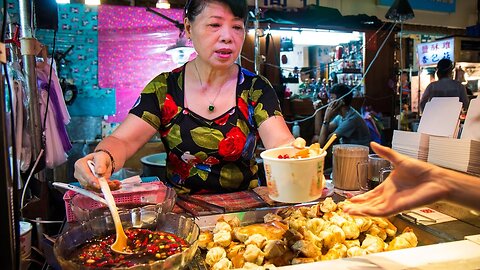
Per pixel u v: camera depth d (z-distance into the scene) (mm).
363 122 4082
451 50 6000
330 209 1243
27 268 1641
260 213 1334
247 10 1419
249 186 1609
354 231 1137
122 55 3922
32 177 2129
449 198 705
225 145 1519
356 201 806
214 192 1565
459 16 7059
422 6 6648
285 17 4492
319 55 6320
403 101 6293
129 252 945
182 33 3834
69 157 3787
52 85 2471
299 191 928
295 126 4770
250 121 1557
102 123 3967
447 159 1332
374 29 5094
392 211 747
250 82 1588
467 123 1426
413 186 750
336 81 5625
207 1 1335
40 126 2104
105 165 1123
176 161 1578
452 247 996
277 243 1018
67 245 937
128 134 1426
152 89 1533
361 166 1623
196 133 1514
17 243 760
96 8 3787
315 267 889
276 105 1550
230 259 1040
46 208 2121
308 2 5547
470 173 1244
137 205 1280
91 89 3887
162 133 1568
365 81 5418
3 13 797
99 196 1099
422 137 1488
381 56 5453
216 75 1518
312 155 945
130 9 3875
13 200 754
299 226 1127
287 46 5230
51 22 2145
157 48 3990
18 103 2025
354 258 936
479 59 6180
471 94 5688
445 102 1542
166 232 1080
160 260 824
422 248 992
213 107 1524
